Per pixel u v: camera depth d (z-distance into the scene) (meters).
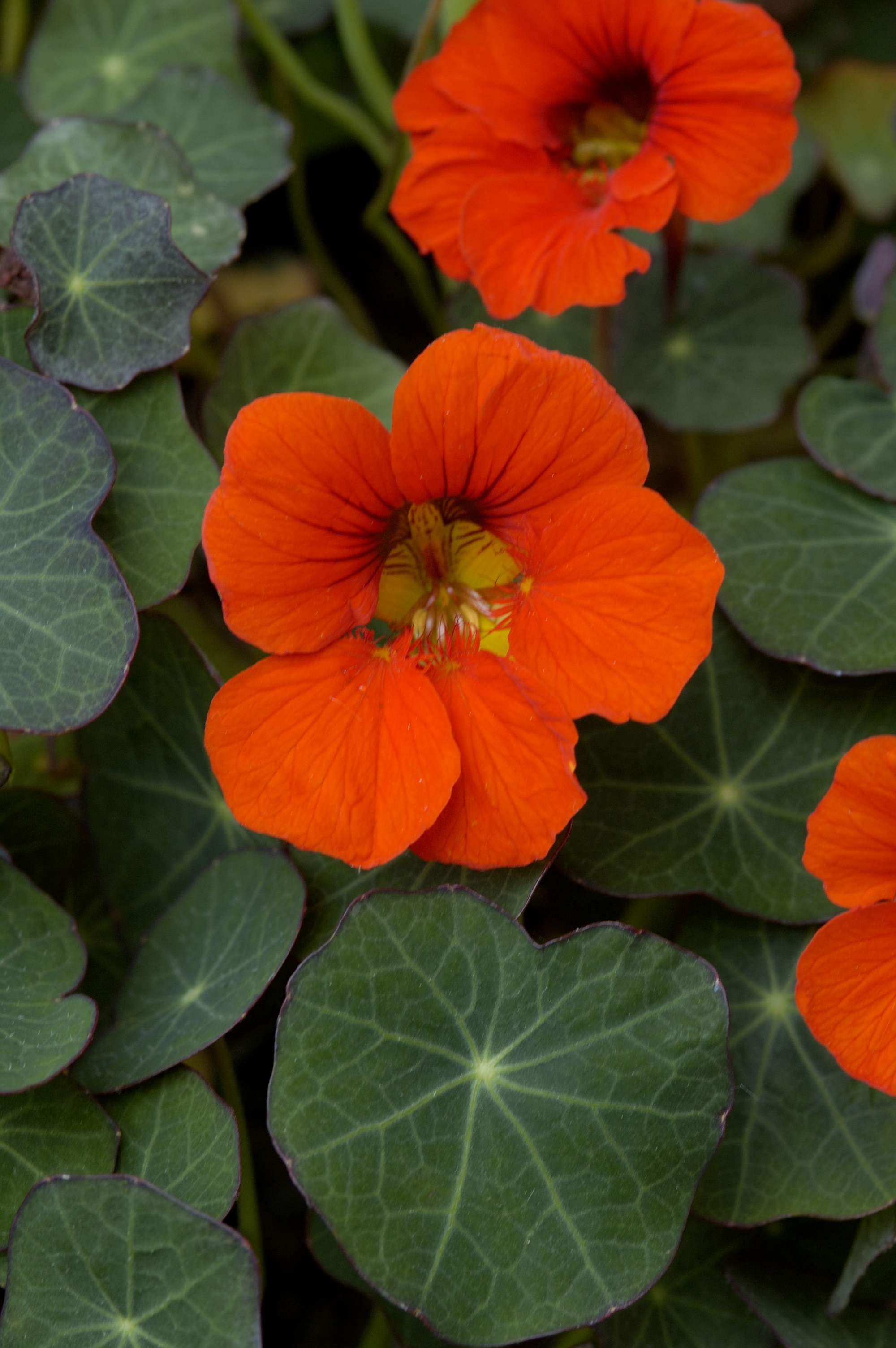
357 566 0.43
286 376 0.48
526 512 0.44
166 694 0.47
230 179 0.50
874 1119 0.44
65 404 0.44
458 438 0.43
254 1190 0.47
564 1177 0.43
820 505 0.47
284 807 0.43
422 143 0.47
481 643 0.45
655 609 0.42
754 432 0.55
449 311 0.52
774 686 0.46
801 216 0.58
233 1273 0.42
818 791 0.46
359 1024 0.43
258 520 0.42
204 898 0.46
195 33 0.52
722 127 0.45
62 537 0.44
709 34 0.45
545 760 0.43
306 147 0.56
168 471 0.45
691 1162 0.43
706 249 0.52
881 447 0.47
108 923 0.48
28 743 0.49
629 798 0.46
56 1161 0.43
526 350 0.42
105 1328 0.43
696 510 0.47
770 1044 0.45
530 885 0.44
